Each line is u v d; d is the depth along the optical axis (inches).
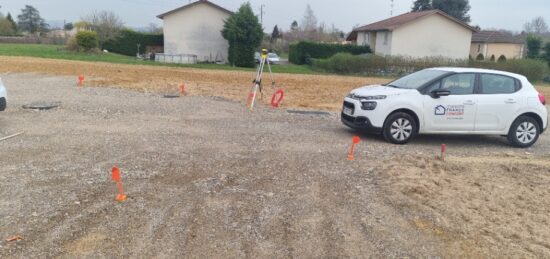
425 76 381.7
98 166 259.8
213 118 429.1
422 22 1496.1
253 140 341.1
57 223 183.8
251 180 246.4
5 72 785.6
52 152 286.5
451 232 193.3
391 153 324.5
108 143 313.9
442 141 386.6
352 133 391.9
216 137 346.0
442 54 1534.2
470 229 197.3
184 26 1545.3
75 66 1000.2
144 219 191.3
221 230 184.9
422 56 1514.5
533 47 1724.9
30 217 187.6
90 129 357.7
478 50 1932.8
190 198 216.4
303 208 210.8
